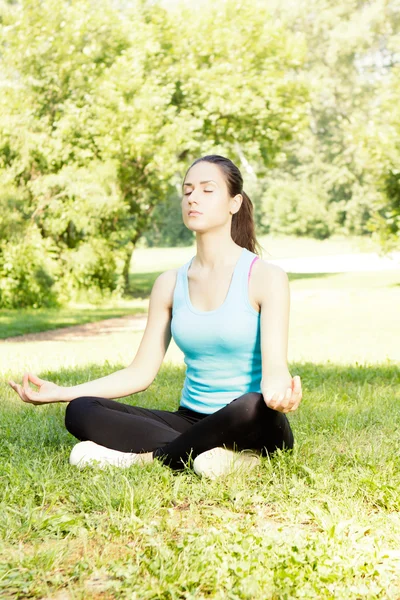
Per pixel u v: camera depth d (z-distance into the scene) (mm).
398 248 17469
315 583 1845
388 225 17453
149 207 20297
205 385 3002
